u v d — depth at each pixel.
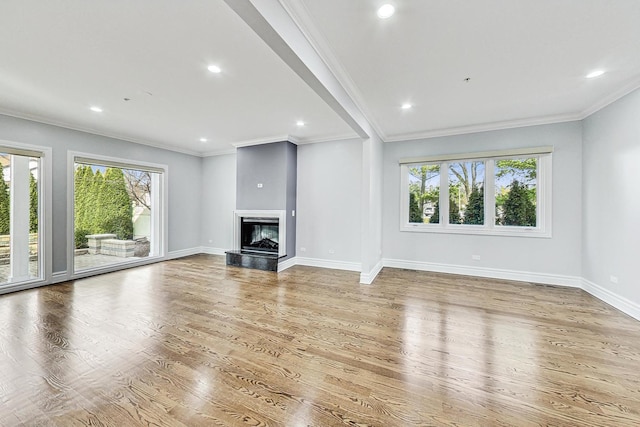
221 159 6.39
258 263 5.00
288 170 5.14
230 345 2.26
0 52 2.29
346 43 2.18
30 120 3.82
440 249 4.70
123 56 2.35
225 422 1.45
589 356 2.11
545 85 2.90
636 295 2.83
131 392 1.68
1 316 2.83
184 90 3.02
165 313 2.93
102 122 4.15
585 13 1.82
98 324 2.64
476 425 1.44
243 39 2.11
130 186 5.36
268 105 3.47
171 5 1.74
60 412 1.52
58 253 4.12
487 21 1.91
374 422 1.46
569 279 3.86
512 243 4.21
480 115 3.81
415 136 4.77
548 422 1.46
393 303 3.24
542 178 4.05
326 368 1.95
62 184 4.16
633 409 1.56
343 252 5.04
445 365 1.99
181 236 6.18
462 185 4.60
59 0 1.69
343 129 4.57
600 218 3.38
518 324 2.67
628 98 2.94
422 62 2.46
